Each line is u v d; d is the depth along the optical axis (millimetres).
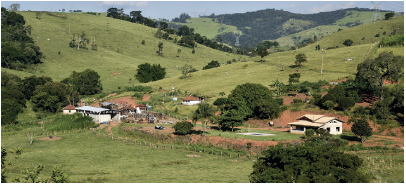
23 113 119188
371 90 99875
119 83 186750
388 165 52500
